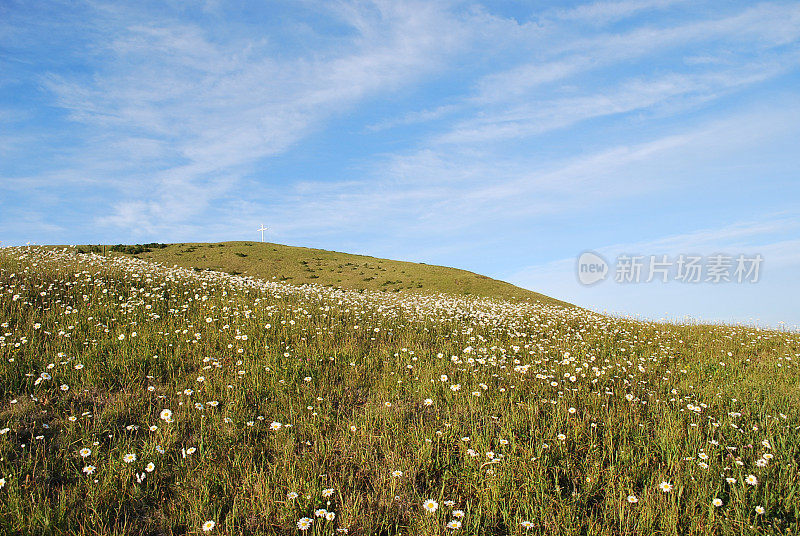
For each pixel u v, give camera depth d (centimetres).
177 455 546
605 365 1025
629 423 664
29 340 855
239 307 1291
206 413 650
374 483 510
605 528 438
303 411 675
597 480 514
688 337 1466
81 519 437
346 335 1103
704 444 606
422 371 869
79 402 653
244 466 530
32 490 463
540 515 456
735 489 488
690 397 809
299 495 476
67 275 1405
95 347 841
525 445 577
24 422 583
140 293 1357
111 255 2547
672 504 464
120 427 599
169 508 458
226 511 461
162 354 850
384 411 681
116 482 482
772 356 1227
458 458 564
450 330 1337
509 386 814
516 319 1667
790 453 570
